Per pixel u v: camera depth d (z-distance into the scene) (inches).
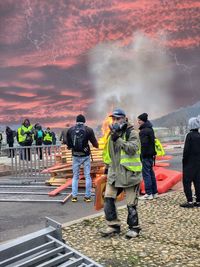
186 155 310.0
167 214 286.0
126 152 226.4
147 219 271.9
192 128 311.7
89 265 135.8
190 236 231.8
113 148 232.1
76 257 140.3
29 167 476.7
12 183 459.5
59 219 286.8
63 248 143.3
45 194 387.2
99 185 257.8
